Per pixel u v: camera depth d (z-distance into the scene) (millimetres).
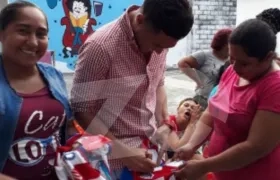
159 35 1422
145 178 1586
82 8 4035
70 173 1361
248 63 1440
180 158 1671
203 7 5598
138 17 1475
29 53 1388
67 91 1531
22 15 1367
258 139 1450
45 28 1421
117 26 1525
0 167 1337
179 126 1733
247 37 1409
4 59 1400
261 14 1895
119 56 1509
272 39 1438
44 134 1397
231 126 1554
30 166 1369
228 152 1517
